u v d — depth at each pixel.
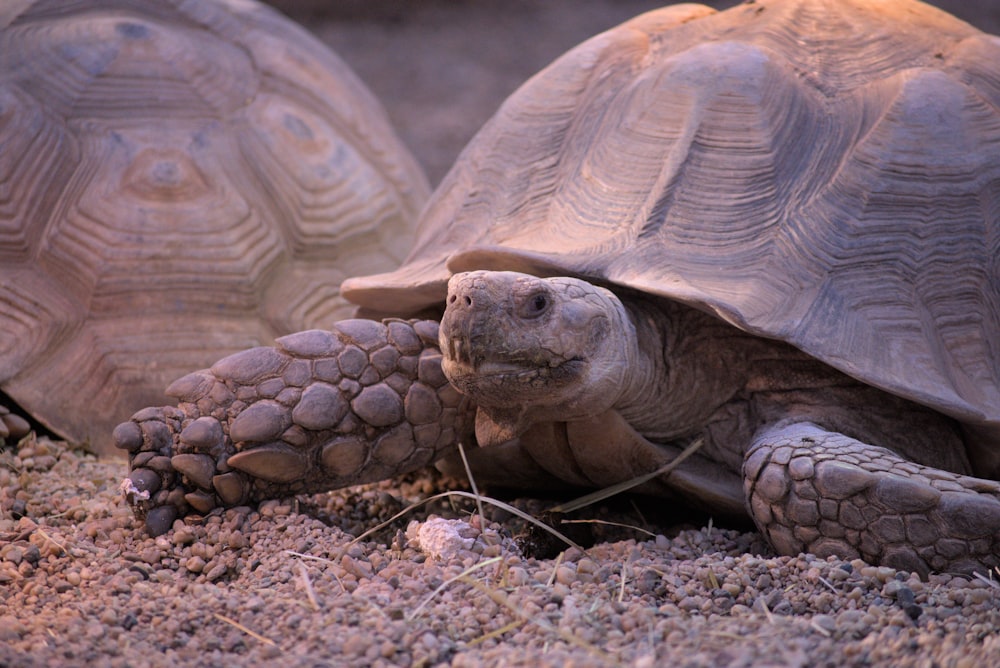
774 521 9.05
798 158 10.37
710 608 7.96
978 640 7.31
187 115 14.76
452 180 12.66
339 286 14.97
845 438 9.16
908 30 11.56
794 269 9.68
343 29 45.47
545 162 11.46
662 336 10.14
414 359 9.98
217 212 14.18
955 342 9.79
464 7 48.41
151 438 9.52
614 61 11.96
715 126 10.53
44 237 13.36
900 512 8.52
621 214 10.32
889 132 10.34
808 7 11.67
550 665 6.72
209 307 13.79
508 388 8.80
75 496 10.74
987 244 10.20
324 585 8.34
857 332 9.39
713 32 11.77
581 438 9.64
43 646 7.23
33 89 14.14
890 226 9.98
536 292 8.65
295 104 16.00
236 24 16.48
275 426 9.46
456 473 11.37
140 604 8.02
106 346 13.03
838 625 7.49
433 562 8.75
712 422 10.23
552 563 8.85
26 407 12.32
